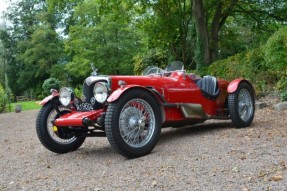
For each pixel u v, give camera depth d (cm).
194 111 603
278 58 916
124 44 2870
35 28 5166
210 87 645
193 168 412
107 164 482
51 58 4722
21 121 1266
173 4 1775
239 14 1931
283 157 418
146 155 499
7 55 5612
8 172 501
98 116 515
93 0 2933
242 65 1120
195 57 1675
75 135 568
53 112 590
